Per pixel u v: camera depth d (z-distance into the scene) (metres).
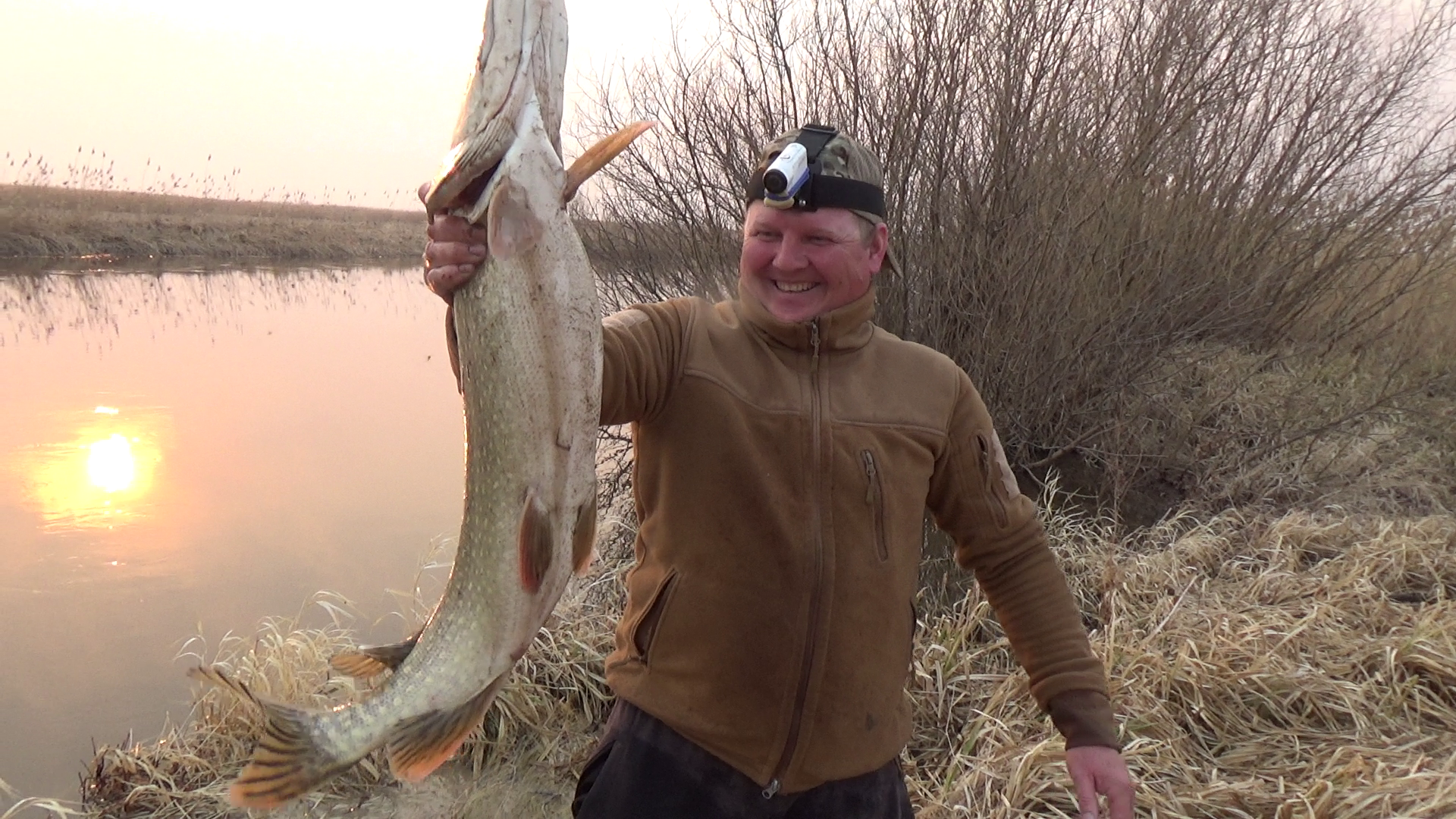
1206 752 3.59
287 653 4.28
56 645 4.57
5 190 25.36
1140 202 6.95
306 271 28.98
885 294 6.56
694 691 1.82
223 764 3.78
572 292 1.72
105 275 22.61
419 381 11.43
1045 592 2.12
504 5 1.69
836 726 1.86
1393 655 3.92
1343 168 7.91
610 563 5.76
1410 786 3.07
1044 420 6.57
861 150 1.93
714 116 6.95
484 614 1.82
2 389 10.04
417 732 1.83
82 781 3.61
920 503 1.99
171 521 6.29
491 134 1.67
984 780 3.38
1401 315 7.90
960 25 6.45
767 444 1.84
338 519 6.43
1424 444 6.82
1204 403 7.23
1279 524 5.68
